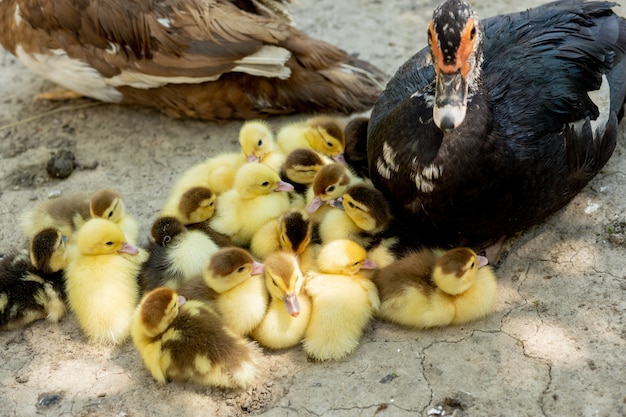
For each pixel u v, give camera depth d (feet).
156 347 7.16
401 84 7.66
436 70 7.15
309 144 7.99
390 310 7.32
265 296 7.28
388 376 7.16
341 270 7.30
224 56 8.14
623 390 7.02
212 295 7.30
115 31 8.14
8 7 8.32
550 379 7.09
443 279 7.18
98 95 8.49
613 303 7.33
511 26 7.71
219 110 8.41
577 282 7.43
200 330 7.13
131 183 8.18
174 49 8.13
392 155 7.34
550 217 7.70
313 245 7.52
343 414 7.06
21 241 7.89
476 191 7.25
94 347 7.39
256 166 7.60
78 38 8.21
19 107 8.69
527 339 7.23
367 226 7.48
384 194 7.52
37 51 8.31
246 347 7.18
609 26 7.73
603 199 7.75
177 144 8.39
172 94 8.36
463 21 7.07
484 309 7.29
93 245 7.40
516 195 7.30
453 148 7.18
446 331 7.30
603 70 7.56
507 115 7.32
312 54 8.29
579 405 7.00
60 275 7.52
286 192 7.72
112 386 7.23
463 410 7.02
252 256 7.47
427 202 7.32
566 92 7.39
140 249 7.59
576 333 7.25
